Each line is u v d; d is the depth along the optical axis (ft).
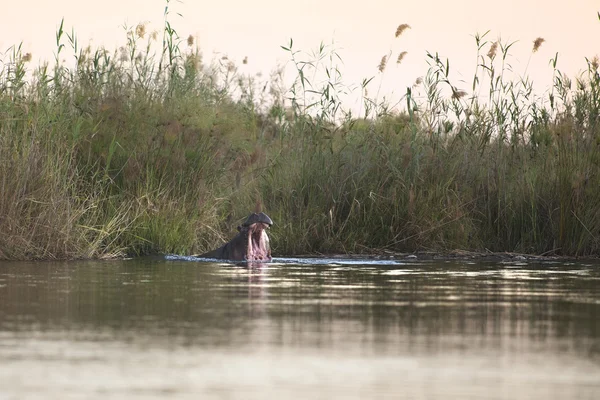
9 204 162.81
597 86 200.23
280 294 113.91
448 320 93.09
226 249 166.20
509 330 87.04
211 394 60.49
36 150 167.12
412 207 188.14
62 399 58.75
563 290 120.47
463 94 204.64
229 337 81.92
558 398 60.23
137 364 69.97
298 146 201.98
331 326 88.58
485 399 59.88
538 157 196.75
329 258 175.94
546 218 188.65
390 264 160.56
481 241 188.55
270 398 59.62
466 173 195.83
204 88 214.48
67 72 195.72
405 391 61.87
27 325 88.02
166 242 173.47
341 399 59.52
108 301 105.81
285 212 189.26
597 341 81.35
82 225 167.12
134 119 187.21
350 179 194.80
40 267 147.74
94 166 179.93
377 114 211.00
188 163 183.11
